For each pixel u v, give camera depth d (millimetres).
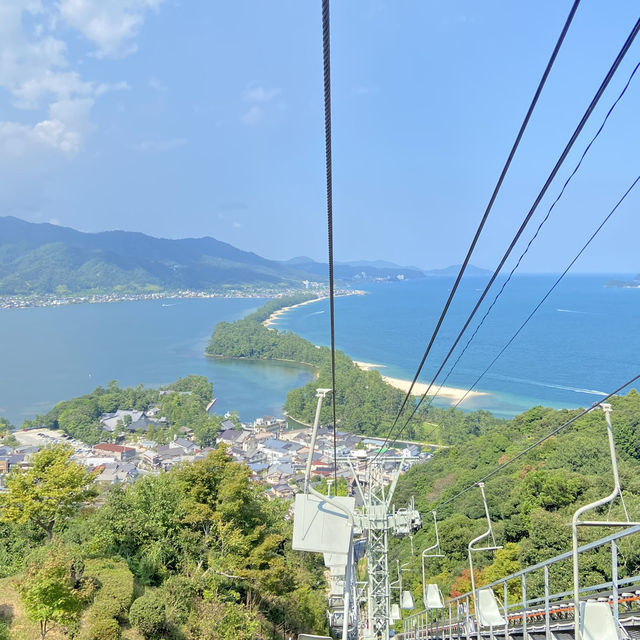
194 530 29500
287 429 133250
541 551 36062
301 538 16594
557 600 19297
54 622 19609
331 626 35844
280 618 29828
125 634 20719
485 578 39000
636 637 12602
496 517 53531
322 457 110125
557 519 37062
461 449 86750
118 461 108812
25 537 29203
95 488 27719
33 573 18547
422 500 69438
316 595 37812
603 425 66562
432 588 23359
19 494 25234
